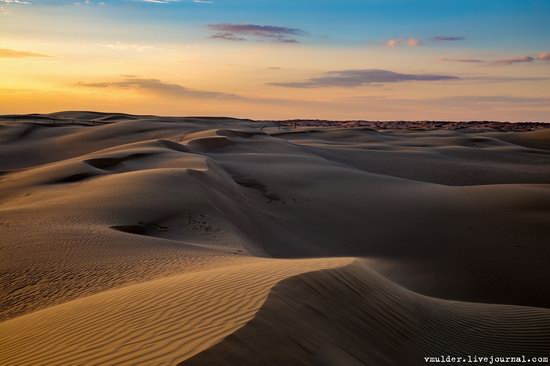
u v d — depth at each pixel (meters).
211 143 70.12
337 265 11.17
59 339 7.53
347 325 8.69
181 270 13.55
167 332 6.89
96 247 17.30
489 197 35.97
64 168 42.53
